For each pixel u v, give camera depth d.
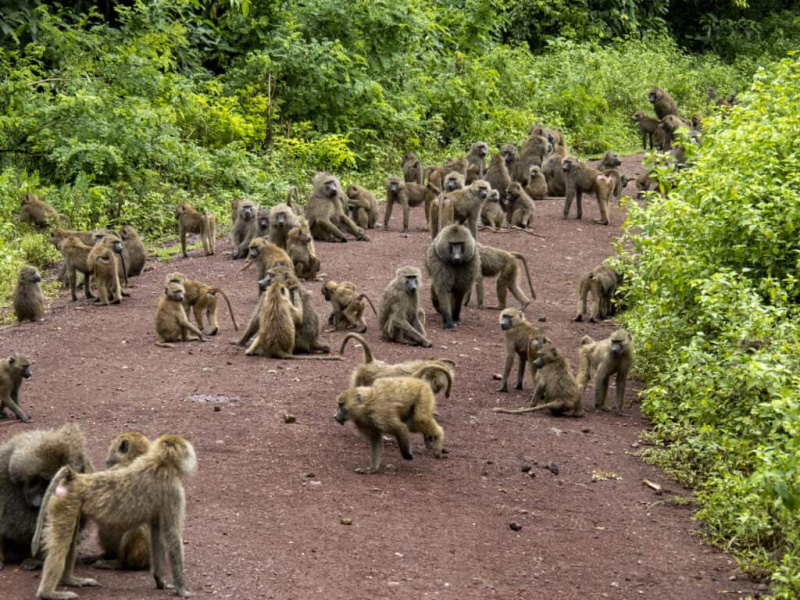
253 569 6.56
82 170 19.97
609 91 34.78
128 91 22.95
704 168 12.23
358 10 27.53
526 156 23.56
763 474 6.86
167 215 20.16
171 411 9.80
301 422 9.62
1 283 15.87
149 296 15.08
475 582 6.59
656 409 10.17
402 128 26.88
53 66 23.97
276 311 11.66
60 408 9.89
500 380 11.45
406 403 8.57
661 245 11.63
